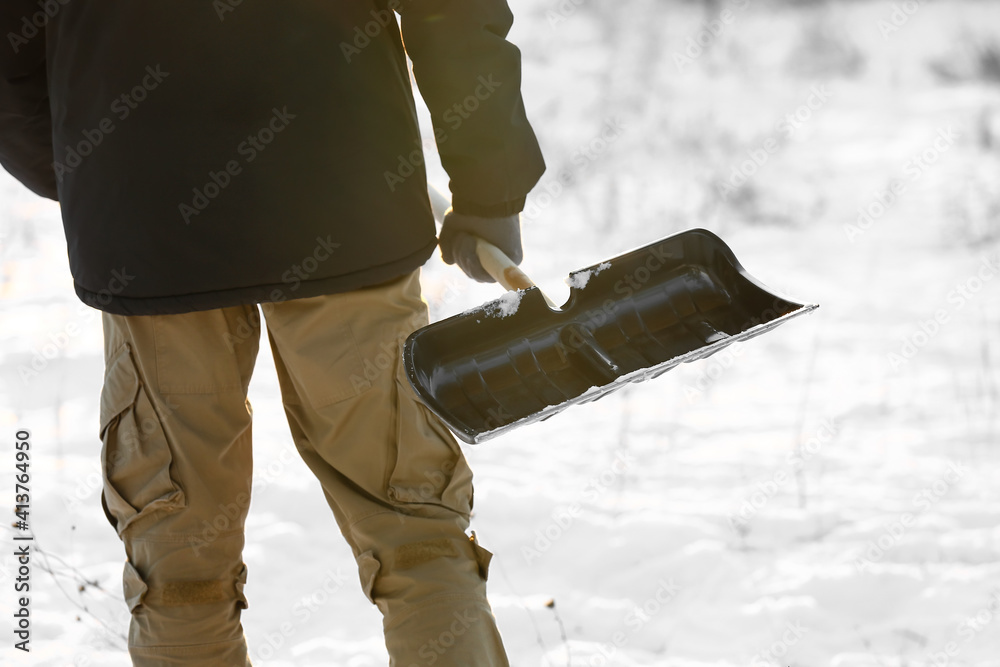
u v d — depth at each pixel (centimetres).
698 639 573
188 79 400
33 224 1291
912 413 873
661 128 1828
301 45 404
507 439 848
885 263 1275
